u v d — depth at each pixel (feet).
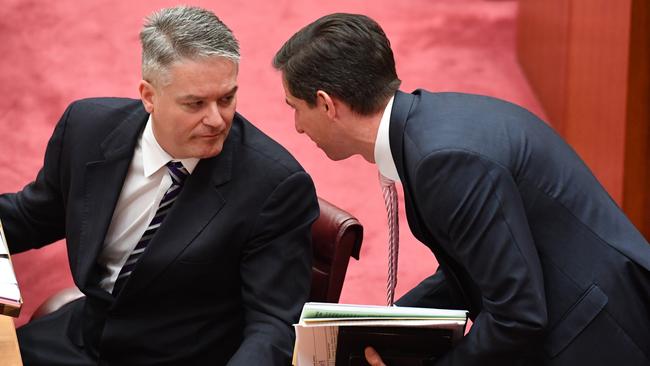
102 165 32.91
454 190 26.32
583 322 27.55
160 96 30.01
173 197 32.30
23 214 34.83
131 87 67.46
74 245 33.27
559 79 59.47
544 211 27.55
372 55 27.96
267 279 31.30
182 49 29.27
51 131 63.21
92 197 32.94
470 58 70.69
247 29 72.90
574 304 27.63
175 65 29.32
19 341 34.63
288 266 31.48
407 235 54.39
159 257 31.68
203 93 29.53
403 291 50.57
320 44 28.09
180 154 31.17
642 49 46.62
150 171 32.32
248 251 31.81
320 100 28.37
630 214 48.75
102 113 33.53
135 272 31.86
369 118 28.35
